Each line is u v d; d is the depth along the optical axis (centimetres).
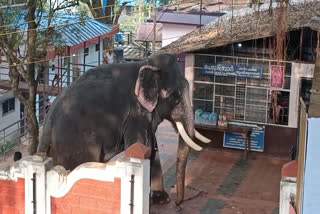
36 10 1564
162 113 1242
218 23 1936
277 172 1550
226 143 1694
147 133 1214
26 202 1045
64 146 1191
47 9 1792
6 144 1986
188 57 1680
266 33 1530
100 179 1004
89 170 1008
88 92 1208
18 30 1531
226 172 1548
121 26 4125
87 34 2361
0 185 1055
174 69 1230
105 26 2573
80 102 1198
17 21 1561
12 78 1491
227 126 1662
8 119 2222
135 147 992
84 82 1227
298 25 1462
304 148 784
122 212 1000
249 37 1555
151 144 1232
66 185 1025
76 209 1027
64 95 1223
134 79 1228
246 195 1395
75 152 1193
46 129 1220
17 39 1513
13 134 2234
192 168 1570
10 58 1485
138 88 1203
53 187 1032
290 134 1633
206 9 3023
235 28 1756
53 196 1034
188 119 1243
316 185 767
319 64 983
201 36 1802
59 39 1625
